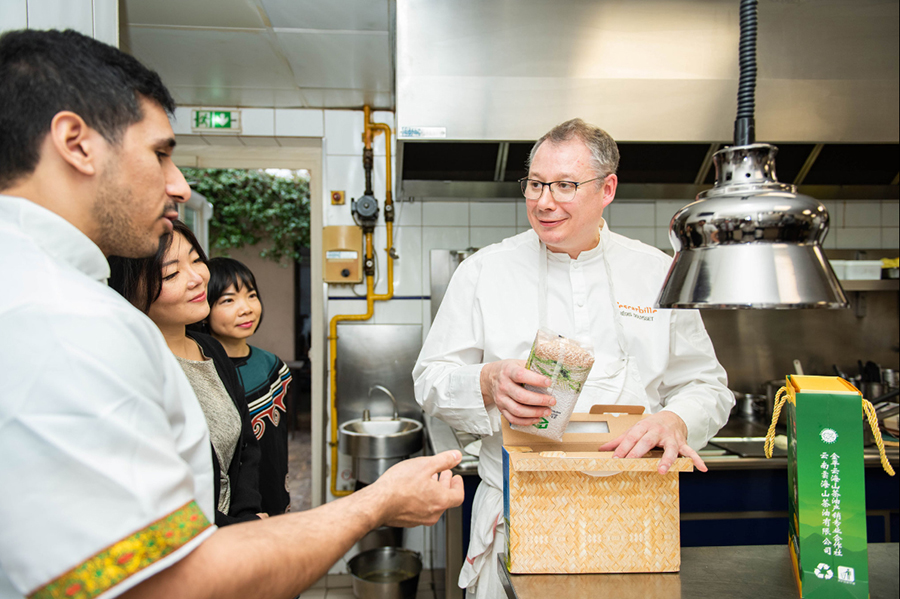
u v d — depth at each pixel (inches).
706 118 84.6
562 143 45.6
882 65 87.0
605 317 52.1
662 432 35.4
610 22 82.5
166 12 77.1
